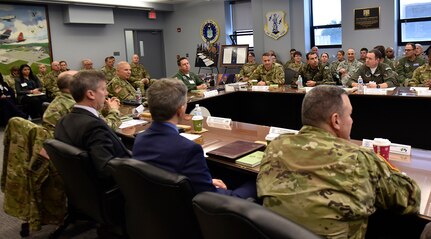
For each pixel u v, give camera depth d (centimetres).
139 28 1005
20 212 229
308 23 815
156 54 1069
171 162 145
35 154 218
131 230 158
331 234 109
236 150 196
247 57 841
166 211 132
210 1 953
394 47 707
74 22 834
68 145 181
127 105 397
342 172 113
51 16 820
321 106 127
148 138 154
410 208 122
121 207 188
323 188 112
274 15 828
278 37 833
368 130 419
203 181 148
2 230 261
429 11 682
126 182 140
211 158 191
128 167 134
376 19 712
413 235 151
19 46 771
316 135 125
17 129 224
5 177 237
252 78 580
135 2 913
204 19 976
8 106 669
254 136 235
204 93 466
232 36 957
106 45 934
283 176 121
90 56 901
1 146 514
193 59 1024
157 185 127
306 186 115
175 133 154
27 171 222
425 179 150
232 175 223
